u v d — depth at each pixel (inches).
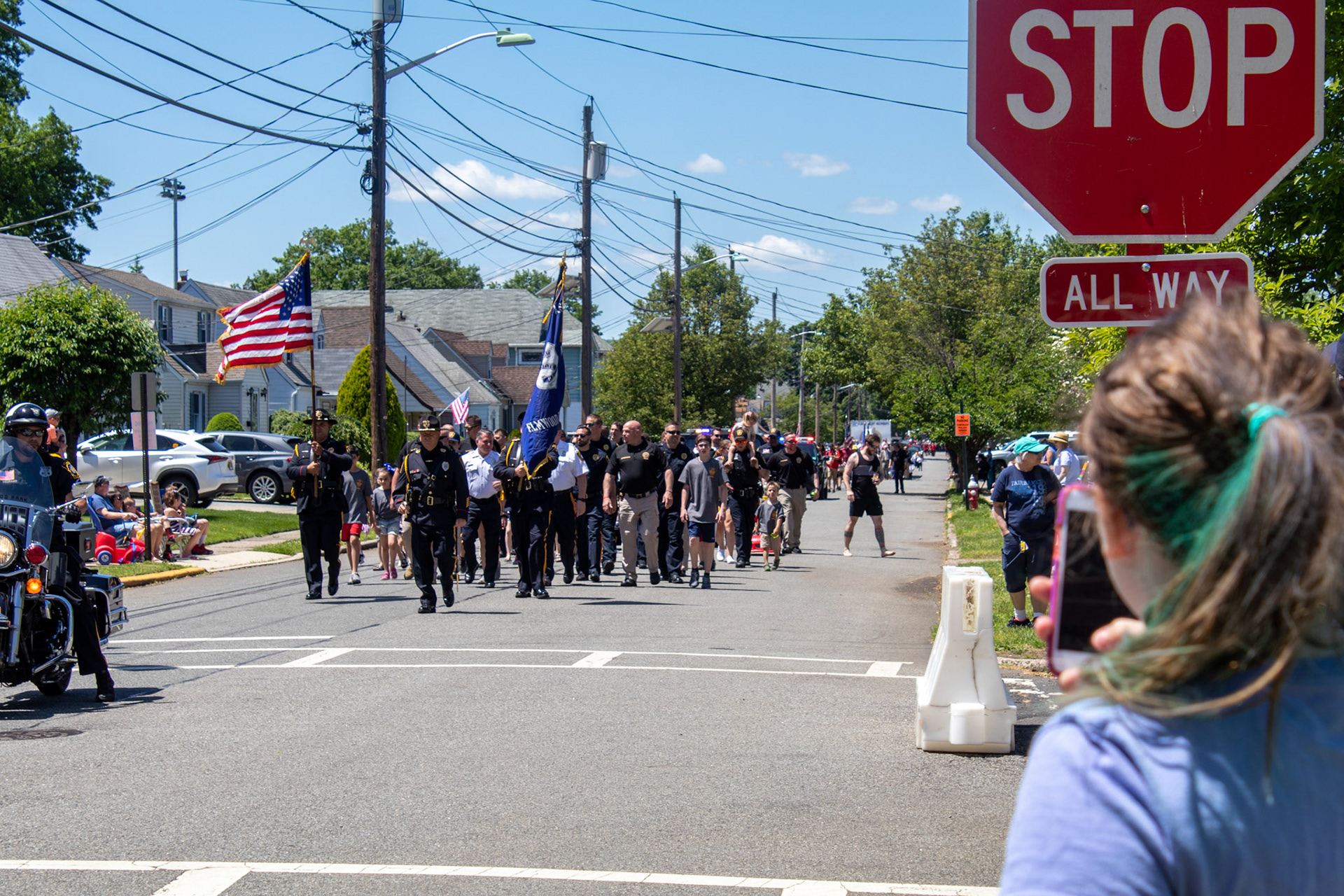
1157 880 46.4
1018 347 1632.6
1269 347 49.8
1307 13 181.9
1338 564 45.8
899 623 486.9
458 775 248.2
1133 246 192.7
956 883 185.6
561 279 570.9
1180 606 47.1
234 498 1370.6
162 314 2018.9
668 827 213.0
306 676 361.4
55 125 2085.4
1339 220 458.0
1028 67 187.0
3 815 221.9
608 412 2447.1
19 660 314.7
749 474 725.9
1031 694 328.5
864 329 1945.1
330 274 3924.7
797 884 184.7
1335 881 47.1
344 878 187.6
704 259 2461.9
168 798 232.4
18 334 988.6
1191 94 184.1
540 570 560.7
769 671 369.7
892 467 2359.7
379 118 871.1
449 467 511.2
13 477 312.7
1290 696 48.8
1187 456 47.1
